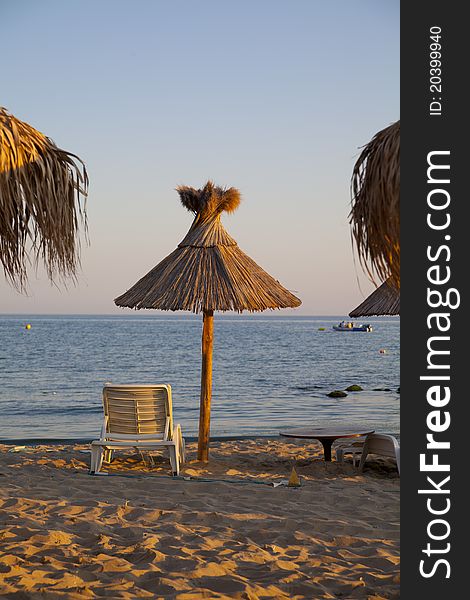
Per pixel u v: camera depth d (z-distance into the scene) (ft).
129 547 15.06
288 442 36.40
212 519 17.92
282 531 16.83
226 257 26.50
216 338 220.23
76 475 24.43
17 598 11.77
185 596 12.01
